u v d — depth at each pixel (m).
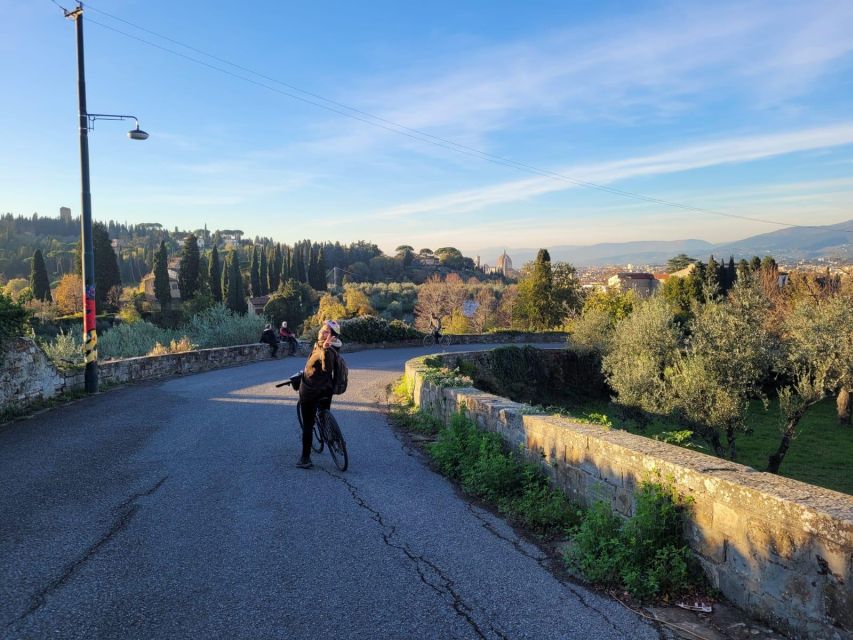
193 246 88.31
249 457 6.83
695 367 15.34
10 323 9.02
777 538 3.06
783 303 36.53
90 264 11.83
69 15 11.65
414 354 27.00
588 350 31.42
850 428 25.47
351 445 7.82
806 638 2.89
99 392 12.18
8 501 5.02
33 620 3.00
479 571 3.83
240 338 30.33
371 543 4.26
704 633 3.08
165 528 4.44
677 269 102.81
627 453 4.27
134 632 2.91
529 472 5.45
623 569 3.64
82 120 11.75
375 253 197.62
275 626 3.01
